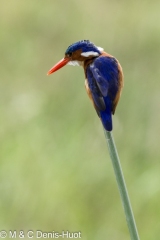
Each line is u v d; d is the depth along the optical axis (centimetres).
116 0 1689
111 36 1504
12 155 1199
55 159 1181
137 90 1280
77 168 1162
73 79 1359
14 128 1274
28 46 1633
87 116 1261
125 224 1088
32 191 1131
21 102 1328
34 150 1204
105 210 1109
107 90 838
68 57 916
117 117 1241
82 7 1708
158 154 1177
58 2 1786
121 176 685
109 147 690
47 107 1308
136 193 1123
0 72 1532
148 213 1097
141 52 1450
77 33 1627
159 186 1118
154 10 1600
